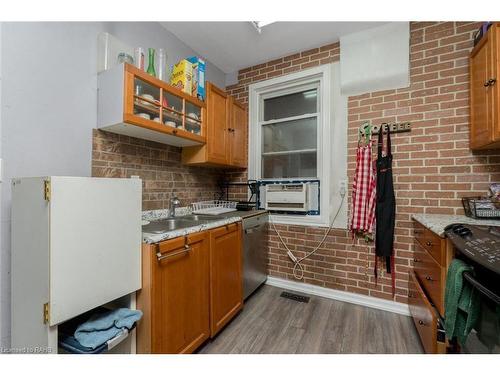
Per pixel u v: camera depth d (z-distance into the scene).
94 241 1.06
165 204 2.13
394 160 2.04
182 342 1.42
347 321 1.90
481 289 0.83
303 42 2.35
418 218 1.70
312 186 2.52
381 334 1.72
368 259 2.16
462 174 1.80
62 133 1.41
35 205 0.99
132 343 1.26
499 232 1.15
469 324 0.97
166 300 1.32
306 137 2.64
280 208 2.56
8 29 1.19
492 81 1.41
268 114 2.88
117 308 1.28
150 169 1.99
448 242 1.24
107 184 1.12
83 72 1.51
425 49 1.94
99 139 1.60
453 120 1.83
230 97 2.53
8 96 1.19
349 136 2.25
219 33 2.21
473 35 1.78
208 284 1.64
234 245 1.97
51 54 1.36
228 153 2.50
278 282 2.59
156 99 1.73
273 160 2.83
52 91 1.36
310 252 2.43
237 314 2.01
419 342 1.62
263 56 2.61
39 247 0.97
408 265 1.99
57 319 0.93
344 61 2.24
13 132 1.21
